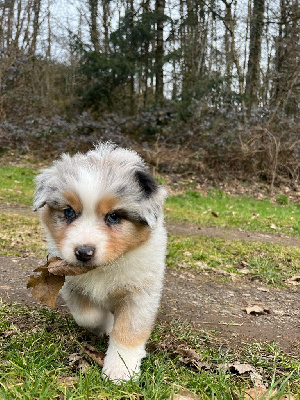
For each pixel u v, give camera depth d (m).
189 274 0.65
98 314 0.37
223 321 0.47
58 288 0.33
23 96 2.10
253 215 1.29
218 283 0.62
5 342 0.35
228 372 0.33
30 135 1.91
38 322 0.40
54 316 0.41
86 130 1.93
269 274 0.67
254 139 1.70
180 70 2.21
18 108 2.04
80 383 0.28
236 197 1.56
